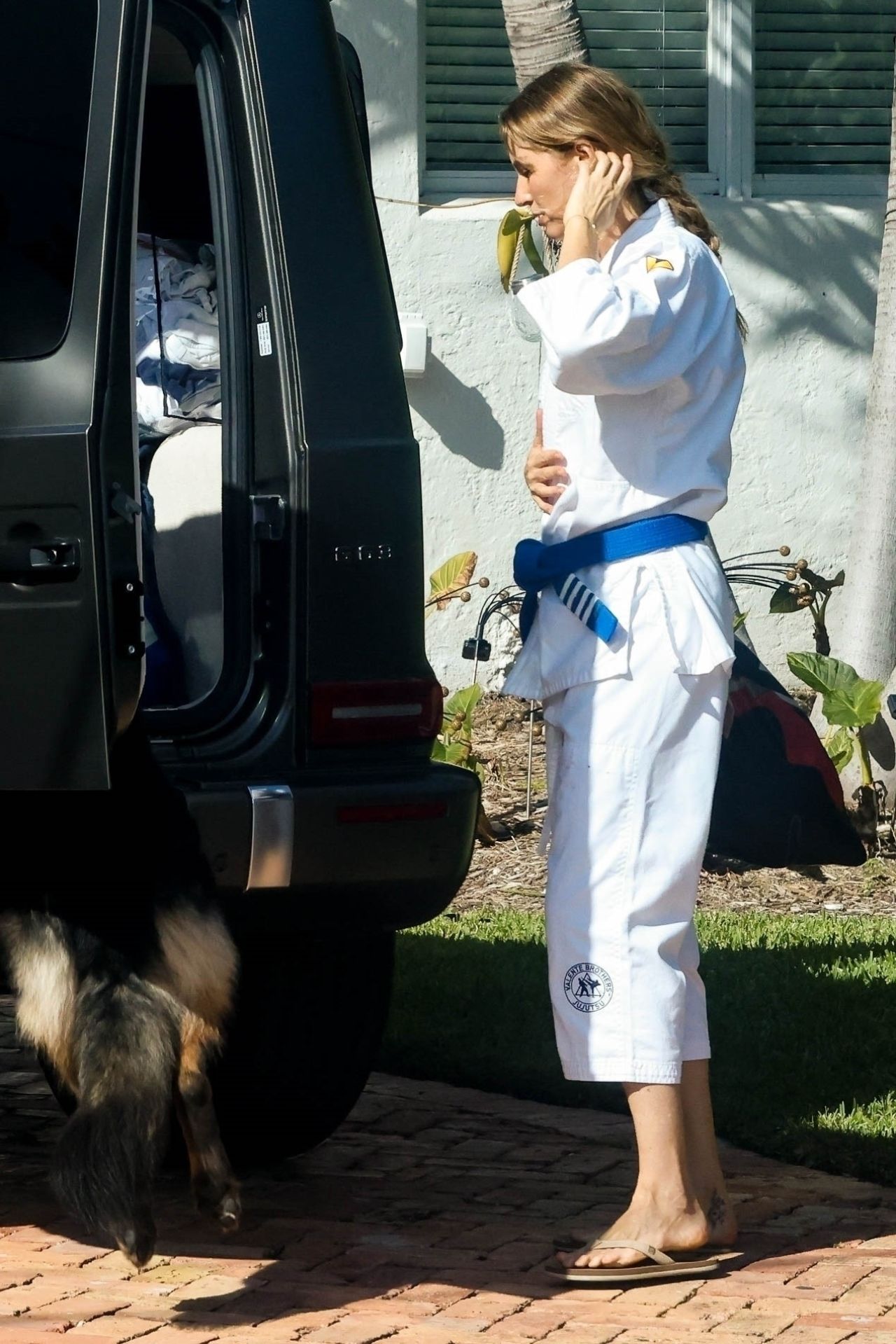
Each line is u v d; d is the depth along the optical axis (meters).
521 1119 13.69
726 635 10.48
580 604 10.36
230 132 11.44
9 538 9.34
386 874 11.14
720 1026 15.63
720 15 29.80
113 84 9.77
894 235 23.78
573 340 9.76
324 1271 10.45
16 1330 9.47
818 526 29.78
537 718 23.98
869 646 23.70
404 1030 15.56
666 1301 9.95
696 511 10.47
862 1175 12.30
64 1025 9.36
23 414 9.47
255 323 11.38
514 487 29.00
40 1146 13.11
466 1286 10.20
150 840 9.55
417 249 28.56
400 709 11.35
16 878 9.48
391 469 11.30
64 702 9.29
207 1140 9.52
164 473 12.79
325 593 11.14
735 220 29.34
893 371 23.69
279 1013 12.22
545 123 10.34
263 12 11.48
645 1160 10.43
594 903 10.33
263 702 11.18
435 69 29.31
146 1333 9.44
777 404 29.56
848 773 23.02
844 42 30.58
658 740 10.30
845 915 20.50
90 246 9.59
